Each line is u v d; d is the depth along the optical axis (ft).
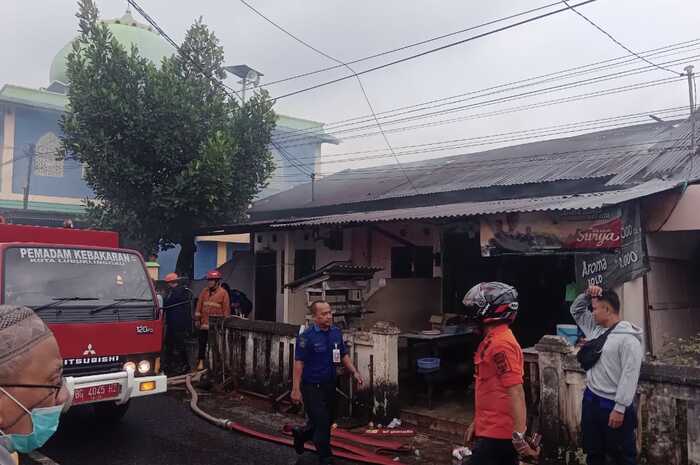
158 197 40.81
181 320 33.27
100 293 20.56
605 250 22.40
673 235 28.04
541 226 24.21
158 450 19.27
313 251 43.57
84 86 39.58
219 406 25.75
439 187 44.62
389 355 22.33
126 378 19.54
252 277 48.52
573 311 15.99
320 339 17.56
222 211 44.47
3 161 73.77
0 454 4.69
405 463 18.25
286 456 18.86
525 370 20.01
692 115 36.22
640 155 37.81
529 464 17.19
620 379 12.89
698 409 14.90
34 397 5.11
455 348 30.30
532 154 48.21
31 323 5.29
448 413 23.09
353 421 22.61
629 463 12.96
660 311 25.68
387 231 38.24
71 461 17.99
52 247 20.36
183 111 41.09
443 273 35.24
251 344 27.81
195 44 45.01
